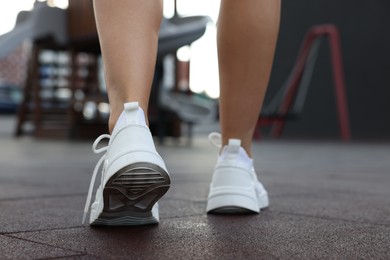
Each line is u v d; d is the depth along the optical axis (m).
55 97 6.91
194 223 1.05
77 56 6.73
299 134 9.27
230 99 1.15
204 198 1.48
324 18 9.01
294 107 8.96
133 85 0.93
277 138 8.29
